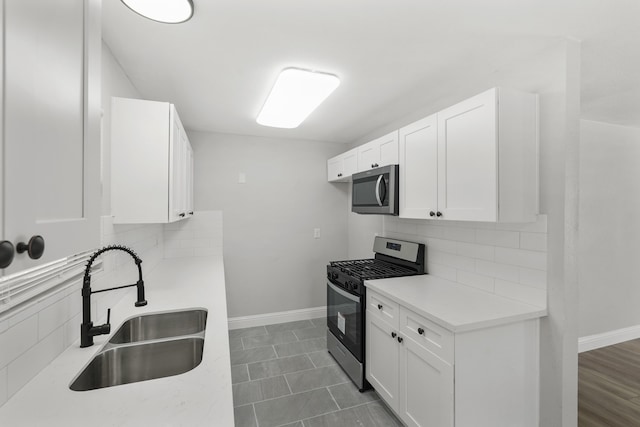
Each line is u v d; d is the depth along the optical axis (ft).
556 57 5.17
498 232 6.12
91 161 2.19
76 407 2.74
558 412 5.07
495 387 5.04
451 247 7.30
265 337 10.69
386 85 6.98
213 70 6.23
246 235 11.63
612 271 9.83
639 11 4.36
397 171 7.52
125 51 5.46
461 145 5.64
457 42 5.23
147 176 5.58
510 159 5.10
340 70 6.25
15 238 1.44
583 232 9.44
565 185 5.02
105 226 5.16
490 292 6.28
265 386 7.73
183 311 5.44
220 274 8.13
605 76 6.43
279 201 12.05
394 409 6.22
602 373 8.39
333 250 12.89
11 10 1.42
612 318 9.89
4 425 2.52
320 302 12.71
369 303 7.24
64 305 3.89
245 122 9.92
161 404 2.78
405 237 9.05
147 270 8.00
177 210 6.37
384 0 4.16
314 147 12.54
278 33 4.94
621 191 9.84
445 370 4.89
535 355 5.35
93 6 2.22
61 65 1.84
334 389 7.59
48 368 3.45
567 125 5.06
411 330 5.73
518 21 4.62
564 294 5.02
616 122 9.55
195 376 3.23
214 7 4.27
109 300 5.33
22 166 1.50
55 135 1.78
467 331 4.81
